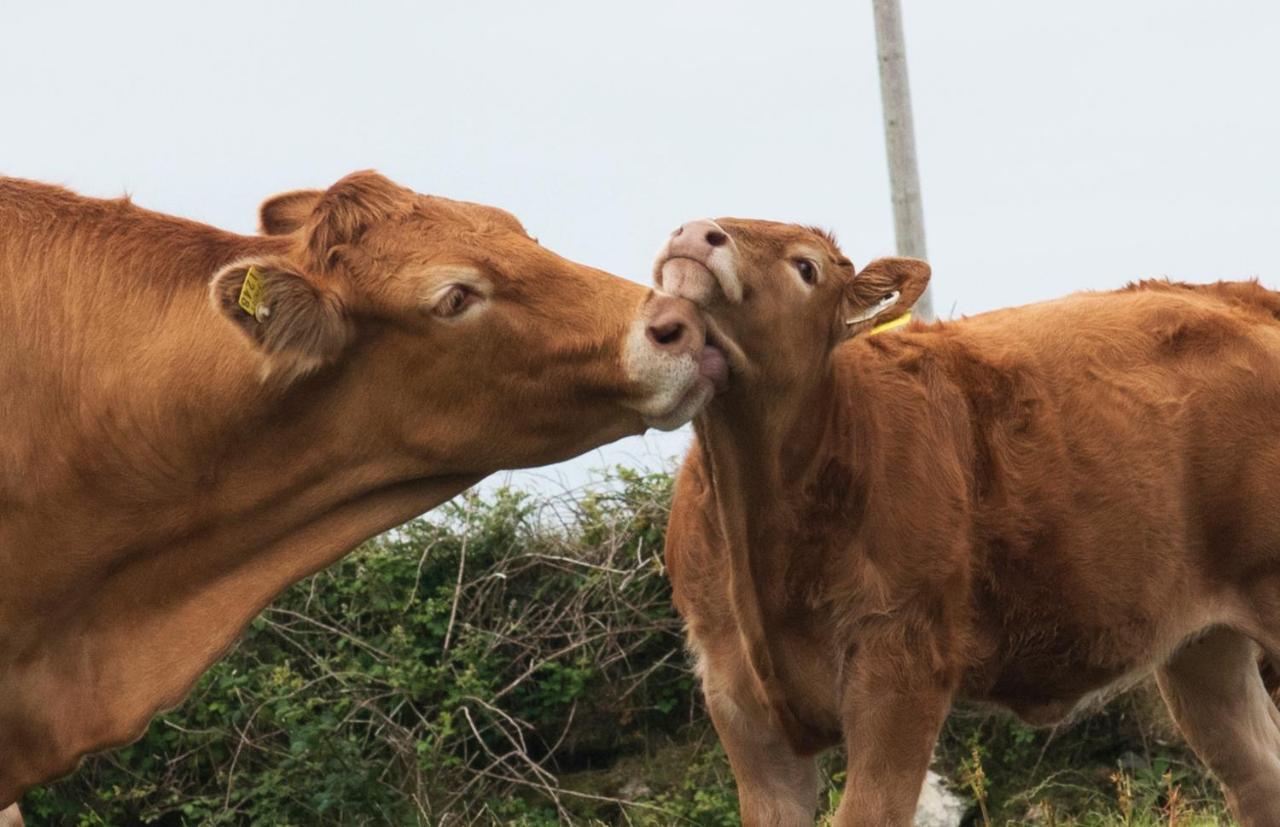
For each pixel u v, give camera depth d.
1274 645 9.12
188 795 12.02
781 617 8.08
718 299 7.38
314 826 11.84
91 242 6.83
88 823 11.72
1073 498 8.58
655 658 13.05
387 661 12.50
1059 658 8.68
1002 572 8.45
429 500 6.98
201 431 6.63
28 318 6.70
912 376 8.47
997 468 8.48
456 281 6.45
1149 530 8.76
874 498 8.05
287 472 6.75
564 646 12.98
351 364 6.63
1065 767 12.52
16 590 6.63
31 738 6.71
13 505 6.63
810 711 8.23
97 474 6.64
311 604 12.70
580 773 12.73
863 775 8.00
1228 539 9.04
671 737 12.90
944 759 12.48
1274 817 9.76
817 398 7.92
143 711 6.78
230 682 11.98
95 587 6.76
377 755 12.27
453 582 12.97
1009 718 12.52
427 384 6.61
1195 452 8.94
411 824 11.80
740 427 7.79
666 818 12.02
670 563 8.73
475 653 12.54
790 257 7.70
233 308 6.22
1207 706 9.88
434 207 6.70
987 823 10.49
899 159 15.06
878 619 8.02
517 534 13.17
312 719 12.10
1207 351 9.11
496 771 12.50
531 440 6.68
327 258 6.55
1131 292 9.59
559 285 6.58
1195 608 9.05
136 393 6.62
